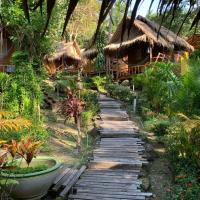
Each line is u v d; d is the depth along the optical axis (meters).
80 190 5.41
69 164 7.00
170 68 11.79
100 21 0.79
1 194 4.36
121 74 19.64
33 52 9.52
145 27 17.52
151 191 5.74
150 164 7.31
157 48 19.09
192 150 6.09
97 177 6.08
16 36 9.41
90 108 12.45
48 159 5.40
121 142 8.64
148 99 12.98
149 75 12.83
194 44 17.30
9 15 8.35
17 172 4.60
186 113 7.35
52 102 12.73
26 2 0.79
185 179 5.52
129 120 11.48
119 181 5.86
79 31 27.78
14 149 4.54
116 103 13.82
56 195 5.32
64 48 23.81
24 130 7.75
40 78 9.77
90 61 23.86
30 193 4.62
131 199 5.11
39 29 8.70
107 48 18.25
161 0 0.90
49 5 0.77
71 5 0.76
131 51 20.45
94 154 7.52
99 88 18.19
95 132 10.02
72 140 9.22
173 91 10.23
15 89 8.78
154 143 8.97
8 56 12.58
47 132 9.11
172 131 7.43
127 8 0.82
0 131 7.24
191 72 7.57
